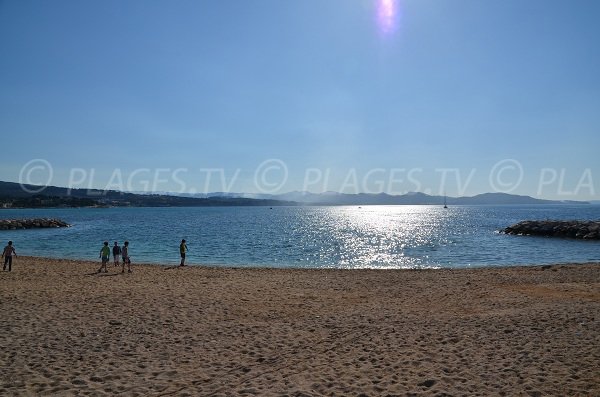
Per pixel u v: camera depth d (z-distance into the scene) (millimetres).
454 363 8445
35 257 30203
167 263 29172
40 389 7160
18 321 11562
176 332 10773
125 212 164375
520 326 10984
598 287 16969
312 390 7242
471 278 20125
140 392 7129
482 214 134125
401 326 11383
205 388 7312
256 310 13328
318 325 11547
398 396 6980
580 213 137125
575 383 7281
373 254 35688
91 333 10562
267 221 91750
